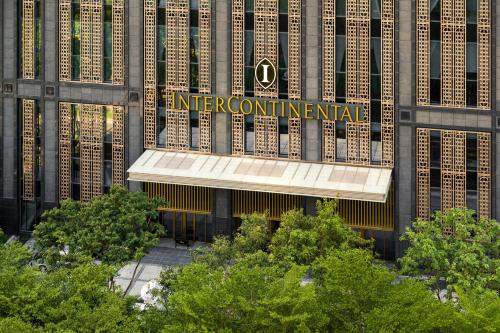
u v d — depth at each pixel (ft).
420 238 221.66
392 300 173.27
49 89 276.21
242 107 266.77
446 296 215.72
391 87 257.96
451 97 254.88
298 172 262.26
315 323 169.68
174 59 268.21
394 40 255.29
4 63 277.03
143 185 278.46
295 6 258.98
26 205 284.61
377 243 268.62
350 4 256.11
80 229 232.12
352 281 175.42
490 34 249.75
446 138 257.75
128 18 268.41
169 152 273.54
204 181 261.85
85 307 177.78
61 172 281.13
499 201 257.34
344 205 267.80
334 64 259.80
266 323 165.89
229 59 264.93
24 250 209.05
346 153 264.31
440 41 252.83
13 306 178.40
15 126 280.10
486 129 254.47
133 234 231.09
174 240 281.13
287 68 262.47
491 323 165.68
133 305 209.56
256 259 212.84
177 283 189.57
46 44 273.75
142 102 272.10
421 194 262.26
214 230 276.62
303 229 225.15
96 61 272.10
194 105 269.44
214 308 169.37
